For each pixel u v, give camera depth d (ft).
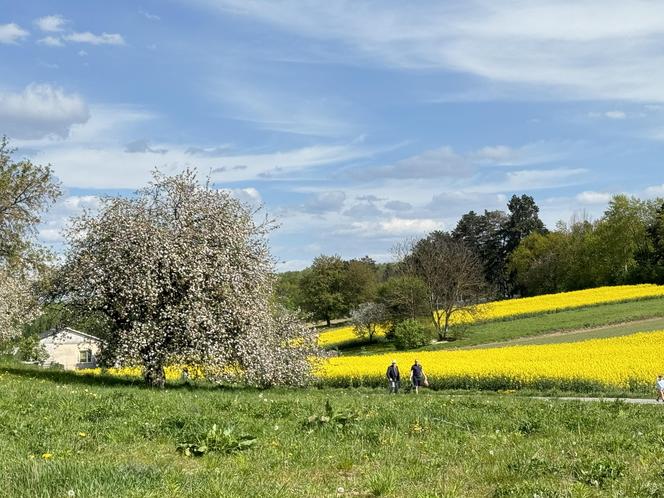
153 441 33.09
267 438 34.55
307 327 94.38
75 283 75.20
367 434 36.70
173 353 75.05
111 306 76.89
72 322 79.05
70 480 21.90
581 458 29.58
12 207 116.78
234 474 25.46
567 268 377.71
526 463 28.58
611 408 57.52
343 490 23.65
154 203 81.20
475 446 34.78
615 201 355.77
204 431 32.99
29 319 92.63
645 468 27.37
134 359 74.23
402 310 239.30
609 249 354.33
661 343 143.02
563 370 113.19
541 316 234.99
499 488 24.08
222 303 77.10
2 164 116.26
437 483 25.36
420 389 119.96
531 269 399.44
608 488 24.20
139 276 73.15
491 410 51.16
